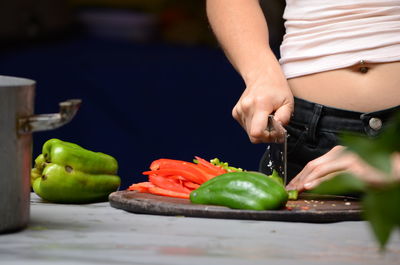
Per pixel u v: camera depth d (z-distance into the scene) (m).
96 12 10.38
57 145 3.72
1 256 2.14
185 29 10.12
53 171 3.65
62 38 10.23
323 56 4.41
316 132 4.45
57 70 9.19
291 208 3.25
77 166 3.69
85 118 8.98
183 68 9.30
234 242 2.44
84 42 9.92
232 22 4.62
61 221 2.91
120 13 10.35
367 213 1.26
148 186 3.72
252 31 4.54
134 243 2.39
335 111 4.38
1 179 2.52
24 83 2.66
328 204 3.46
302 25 4.50
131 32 10.18
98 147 8.98
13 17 9.55
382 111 4.27
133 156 9.05
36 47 9.60
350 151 1.29
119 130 9.02
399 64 4.29
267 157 4.78
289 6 4.66
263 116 3.97
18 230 2.64
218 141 9.20
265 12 8.85
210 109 9.27
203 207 3.17
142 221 2.95
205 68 9.34
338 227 2.87
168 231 2.68
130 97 9.11
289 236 2.59
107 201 3.86
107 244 2.37
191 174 3.84
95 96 9.07
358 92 4.32
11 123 2.50
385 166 1.25
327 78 4.40
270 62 4.32
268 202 3.14
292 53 4.55
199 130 9.21
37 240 2.44
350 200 3.66
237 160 9.20
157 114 9.18
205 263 2.05
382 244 1.25
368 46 4.29
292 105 4.16
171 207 3.18
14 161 2.54
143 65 9.25
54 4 10.04
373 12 4.30
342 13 4.36
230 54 4.57
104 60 9.35
